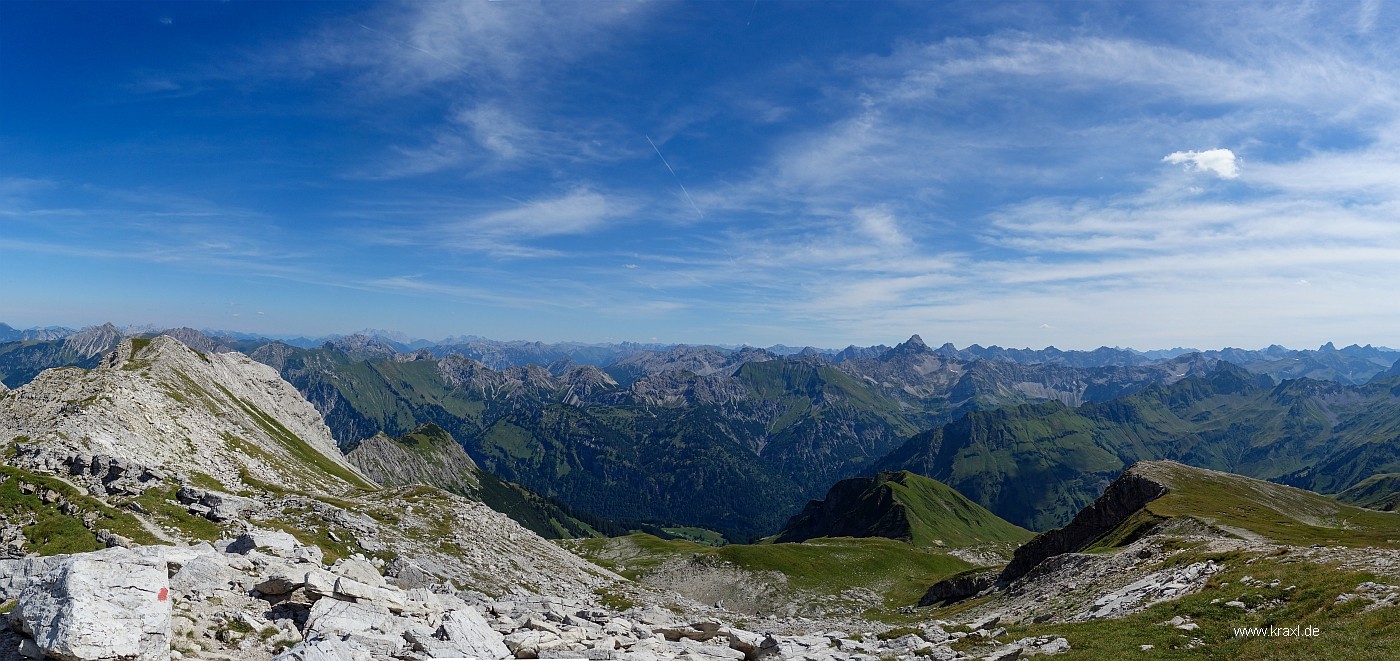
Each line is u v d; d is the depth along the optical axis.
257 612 30.98
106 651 22.27
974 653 42.84
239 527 65.31
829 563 167.75
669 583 157.50
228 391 162.00
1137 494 136.38
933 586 136.75
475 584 71.62
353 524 77.81
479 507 108.06
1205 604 42.47
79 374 112.31
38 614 22.75
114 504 62.97
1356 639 30.75
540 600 50.81
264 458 123.56
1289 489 170.88
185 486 70.38
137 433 94.75
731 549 168.50
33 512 57.41
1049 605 67.56
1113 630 41.66
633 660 35.06
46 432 79.31
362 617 31.84
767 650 43.72
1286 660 30.59
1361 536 91.06
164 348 152.38
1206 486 140.50
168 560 31.17
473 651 31.45
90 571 23.98
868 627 73.50
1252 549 54.97
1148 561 69.50
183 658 25.19
